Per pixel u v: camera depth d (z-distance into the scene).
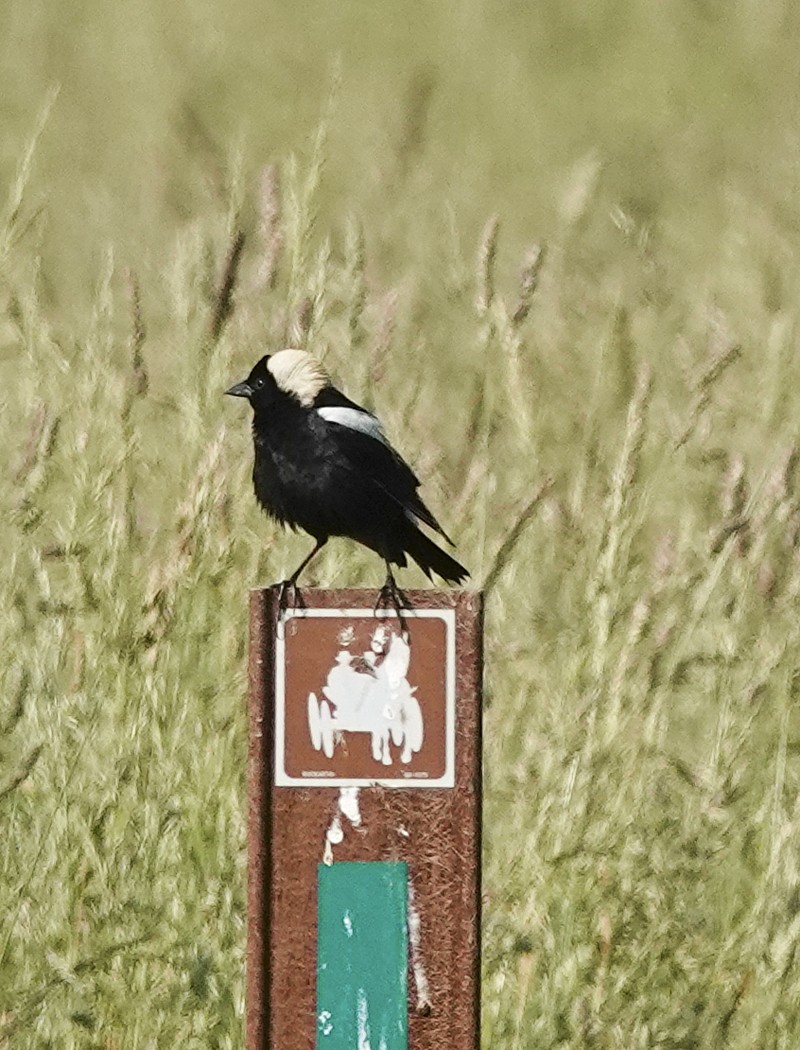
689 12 29.08
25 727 10.03
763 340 13.33
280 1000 7.78
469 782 7.72
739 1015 9.96
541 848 10.04
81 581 10.30
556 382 12.34
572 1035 9.79
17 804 10.05
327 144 12.17
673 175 24.61
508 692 11.03
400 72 28.09
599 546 10.60
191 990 9.78
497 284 14.48
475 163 24.08
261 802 7.73
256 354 11.73
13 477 10.64
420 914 7.75
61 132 23.53
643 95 27.84
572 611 11.17
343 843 7.74
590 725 10.16
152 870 9.88
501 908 10.16
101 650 10.15
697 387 11.64
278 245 11.67
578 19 29.22
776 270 13.95
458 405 12.59
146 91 25.28
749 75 28.06
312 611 7.71
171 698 10.10
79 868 9.90
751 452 12.04
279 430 11.56
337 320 12.04
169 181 13.03
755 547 11.00
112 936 9.84
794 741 10.98
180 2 27.91
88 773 10.09
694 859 10.20
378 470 11.46
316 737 7.72
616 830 10.05
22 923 9.88
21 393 11.06
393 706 7.72
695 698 11.35
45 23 27.02
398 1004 7.76
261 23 28.00
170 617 10.27
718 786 10.31
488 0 29.81
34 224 12.29
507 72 28.27
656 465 11.04
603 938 10.08
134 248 17.23
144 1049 9.74
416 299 13.04
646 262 13.61
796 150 18.59
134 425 10.73
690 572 10.83
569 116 27.23
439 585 15.38
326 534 11.73
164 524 11.20
